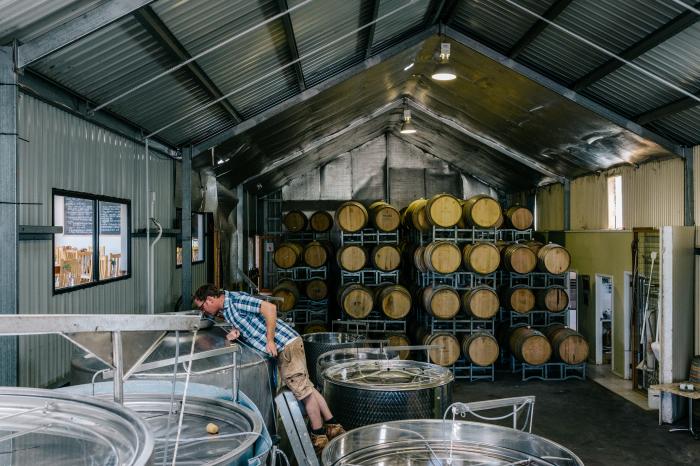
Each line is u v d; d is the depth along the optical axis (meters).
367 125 15.23
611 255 11.79
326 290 14.12
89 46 4.94
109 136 6.73
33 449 2.23
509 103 11.03
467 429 4.14
